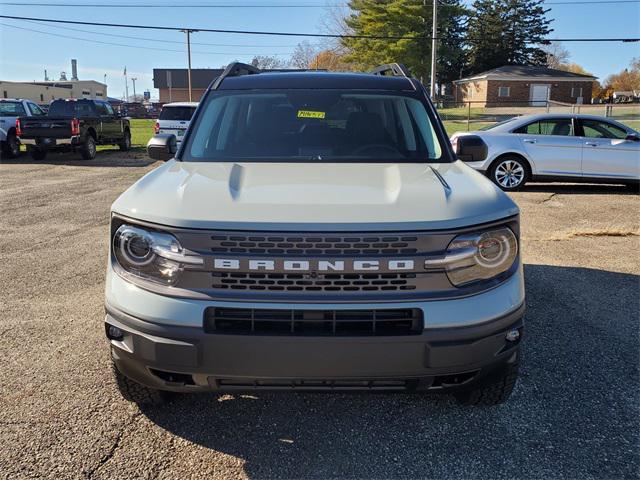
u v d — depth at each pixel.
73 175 13.87
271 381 2.48
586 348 3.97
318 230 2.37
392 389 2.55
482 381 2.64
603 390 3.39
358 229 2.37
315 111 3.79
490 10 65.25
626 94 64.62
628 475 2.63
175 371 2.48
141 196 2.69
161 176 3.02
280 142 3.61
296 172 3.08
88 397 3.27
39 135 16.86
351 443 2.88
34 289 5.20
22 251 6.57
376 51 46.22
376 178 2.97
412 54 45.44
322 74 4.19
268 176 2.98
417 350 2.40
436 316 2.41
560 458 2.76
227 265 2.39
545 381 3.50
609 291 5.20
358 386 2.53
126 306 2.53
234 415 3.12
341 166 3.26
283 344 2.38
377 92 3.95
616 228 7.64
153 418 3.07
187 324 2.41
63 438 2.88
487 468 2.69
